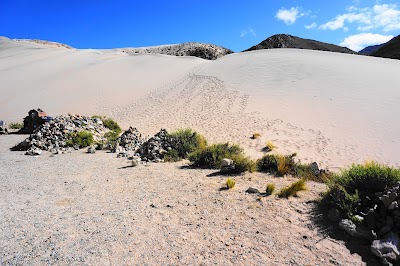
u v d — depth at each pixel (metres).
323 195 5.48
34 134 13.59
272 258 3.79
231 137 14.35
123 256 3.85
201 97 24.48
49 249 3.99
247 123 16.75
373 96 19.03
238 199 5.76
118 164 9.45
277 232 4.43
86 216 5.12
